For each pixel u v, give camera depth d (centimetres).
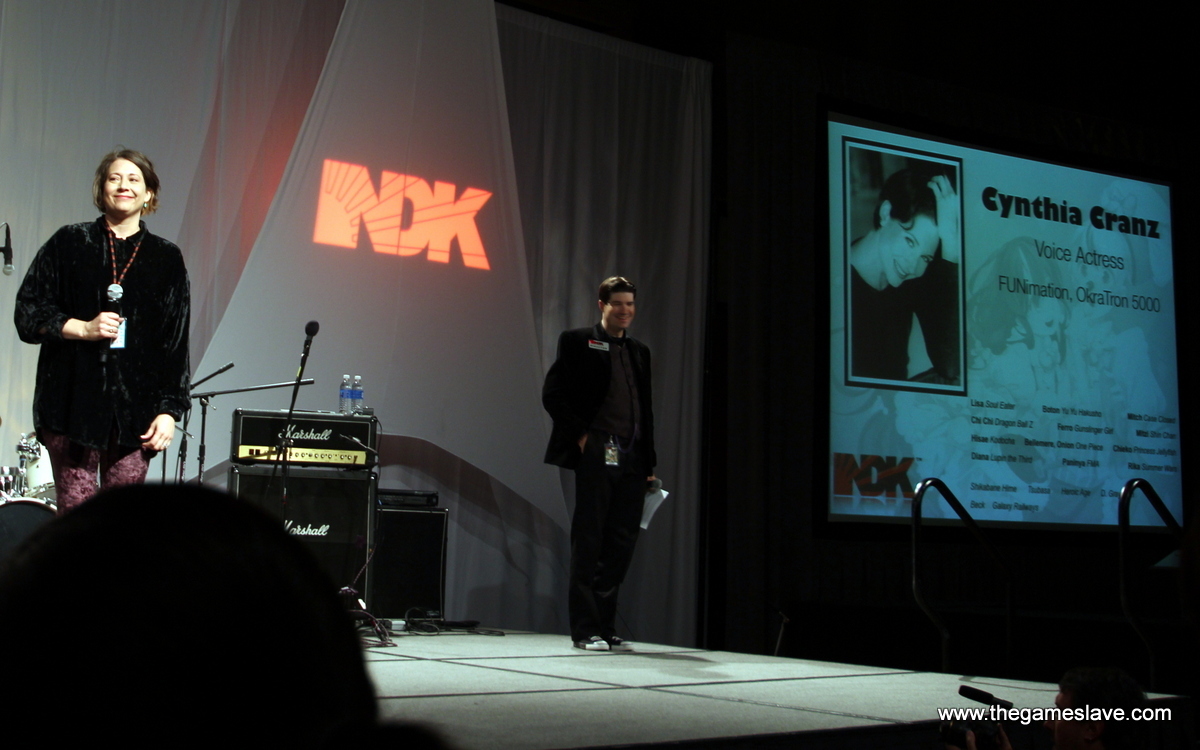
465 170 530
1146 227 731
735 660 362
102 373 249
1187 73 779
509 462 523
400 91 519
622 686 274
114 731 27
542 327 567
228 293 488
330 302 490
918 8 707
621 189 604
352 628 32
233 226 492
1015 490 653
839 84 661
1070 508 667
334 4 528
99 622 28
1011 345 667
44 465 370
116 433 253
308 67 519
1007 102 721
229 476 397
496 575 535
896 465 626
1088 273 701
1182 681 487
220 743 28
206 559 29
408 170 516
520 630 516
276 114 508
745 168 618
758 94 632
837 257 631
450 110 530
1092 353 693
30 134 450
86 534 29
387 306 503
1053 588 668
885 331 635
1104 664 503
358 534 416
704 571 603
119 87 471
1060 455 670
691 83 633
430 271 516
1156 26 748
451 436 512
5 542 302
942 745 228
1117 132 751
